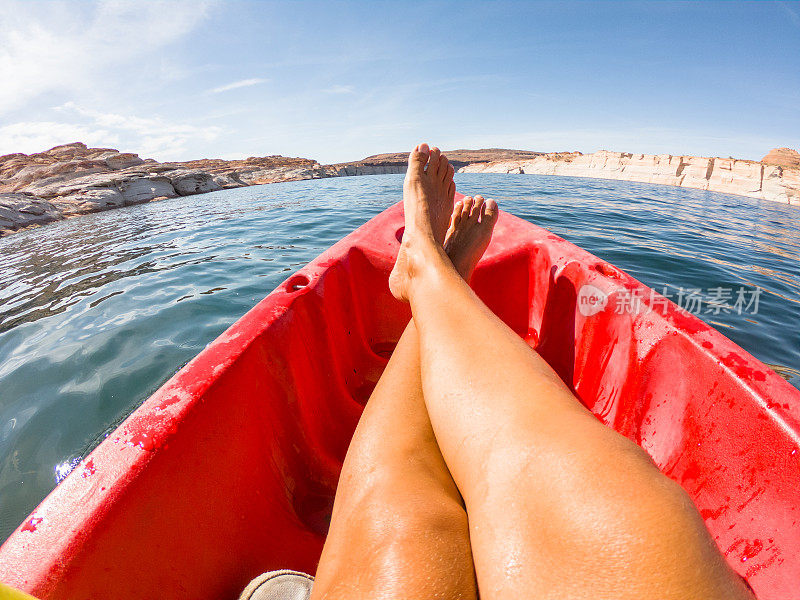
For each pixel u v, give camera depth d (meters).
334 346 1.35
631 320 1.14
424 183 1.48
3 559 0.51
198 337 2.60
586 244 4.92
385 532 0.47
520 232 1.81
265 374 0.96
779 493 0.72
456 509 0.50
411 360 0.79
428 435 0.63
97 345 2.55
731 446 0.82
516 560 0.40
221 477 0.76
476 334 0.64
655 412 1.03
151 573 0.59
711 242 5.61
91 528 0.55
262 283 3.68
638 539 0.35
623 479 0.39
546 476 0.42
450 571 0.43
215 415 0.78
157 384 2.09
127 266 4.72
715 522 0.82
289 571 0.68
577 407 0.50
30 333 2.88
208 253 5.14
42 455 1.66
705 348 0.93
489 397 0.54
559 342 1.46
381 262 1.69
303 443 1.05
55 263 5.33
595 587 0.36
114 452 0.64
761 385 0.81
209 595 0.66
